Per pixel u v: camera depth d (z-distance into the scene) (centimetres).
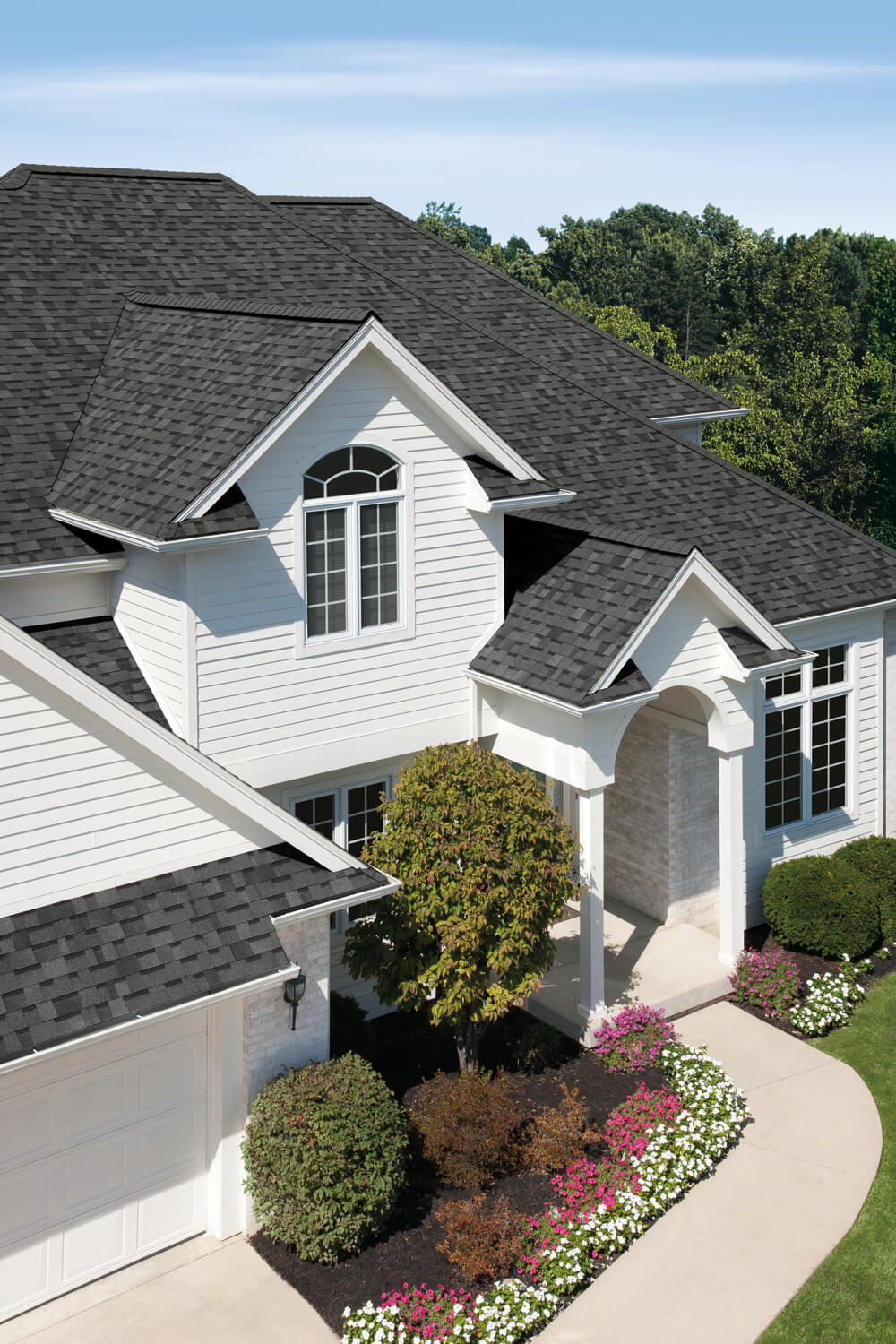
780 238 9812
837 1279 1284
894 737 2273
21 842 1184
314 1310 1240
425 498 1697
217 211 2341
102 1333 1214
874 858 2044
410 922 1482
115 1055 1269
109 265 2072
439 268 2569
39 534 1577
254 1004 1316
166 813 1268
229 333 1742
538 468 2039
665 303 8994
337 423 1591
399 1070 1616
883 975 1912
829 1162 1466
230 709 1564
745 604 1747
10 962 1145
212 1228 1353
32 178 2211
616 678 1622
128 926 1216
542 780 2094
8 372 1794
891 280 6575
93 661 1584
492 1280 1269
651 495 2095
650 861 2030
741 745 1812
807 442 6694
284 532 1570
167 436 1588
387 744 1716
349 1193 1263
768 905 1989
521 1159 1438
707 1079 1575
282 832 1325
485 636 1784
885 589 2114
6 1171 1216
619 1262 1312
